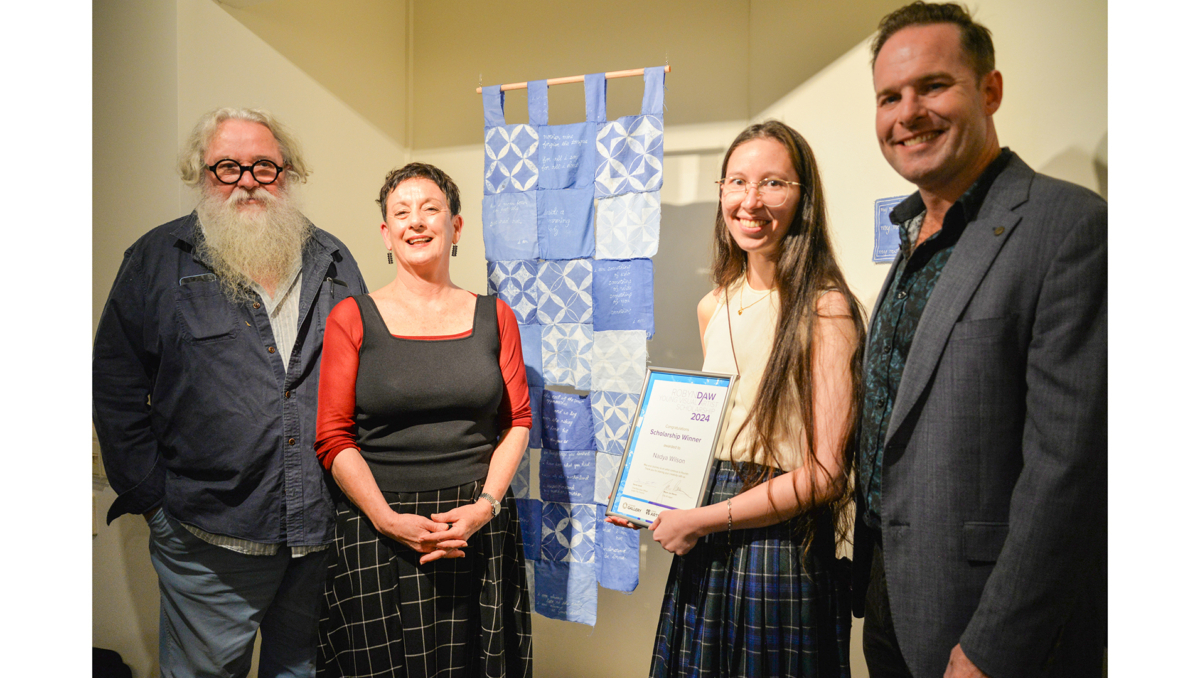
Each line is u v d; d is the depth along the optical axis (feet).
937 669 3.97
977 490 3.84
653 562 8.35
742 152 5.14
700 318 5.96
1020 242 3.68
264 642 6.13
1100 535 3.59
